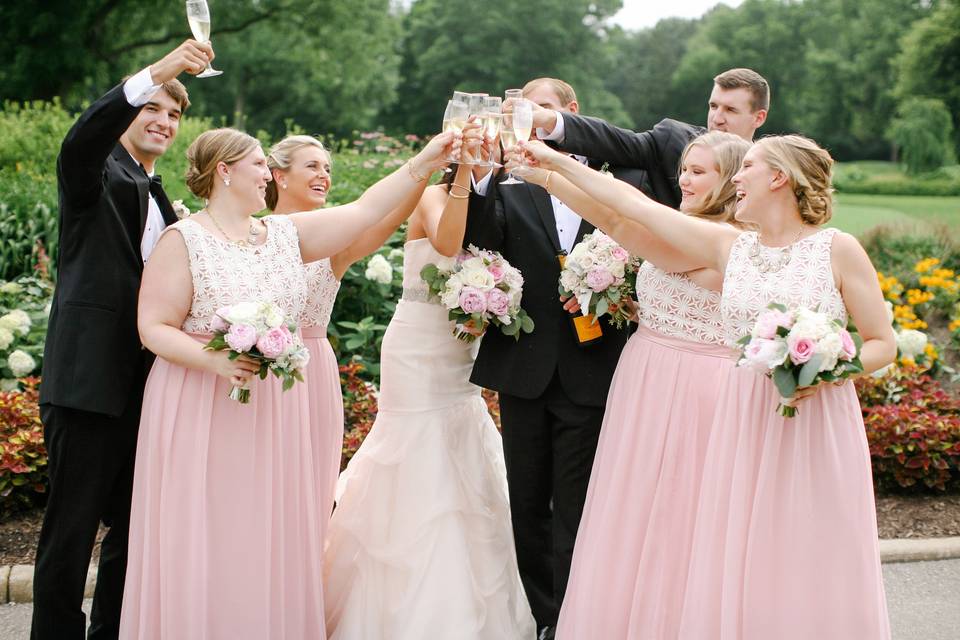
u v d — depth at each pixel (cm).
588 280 343
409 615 348
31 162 1063
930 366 650
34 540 442
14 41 2417
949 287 807
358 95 3994
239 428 306
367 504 368
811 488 282
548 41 4478
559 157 328
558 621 338
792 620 280
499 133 363
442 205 375
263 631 306
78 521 324
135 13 2712
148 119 345
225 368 291
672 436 316
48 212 755
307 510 324
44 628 327
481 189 367
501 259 367
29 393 535
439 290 366
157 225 348
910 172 3612
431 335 375
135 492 309
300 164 375
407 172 338
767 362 264
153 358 340
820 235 287
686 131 401
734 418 295
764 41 6091
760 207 292
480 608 356
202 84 3941
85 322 320
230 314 286
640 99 6944
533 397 363
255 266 310
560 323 366
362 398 550
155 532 304
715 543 294
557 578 364
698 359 319
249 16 3020
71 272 325
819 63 5450
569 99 407
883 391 575
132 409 335
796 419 284
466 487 371
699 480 313
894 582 430
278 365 289
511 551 384
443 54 4491
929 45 3875
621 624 321
